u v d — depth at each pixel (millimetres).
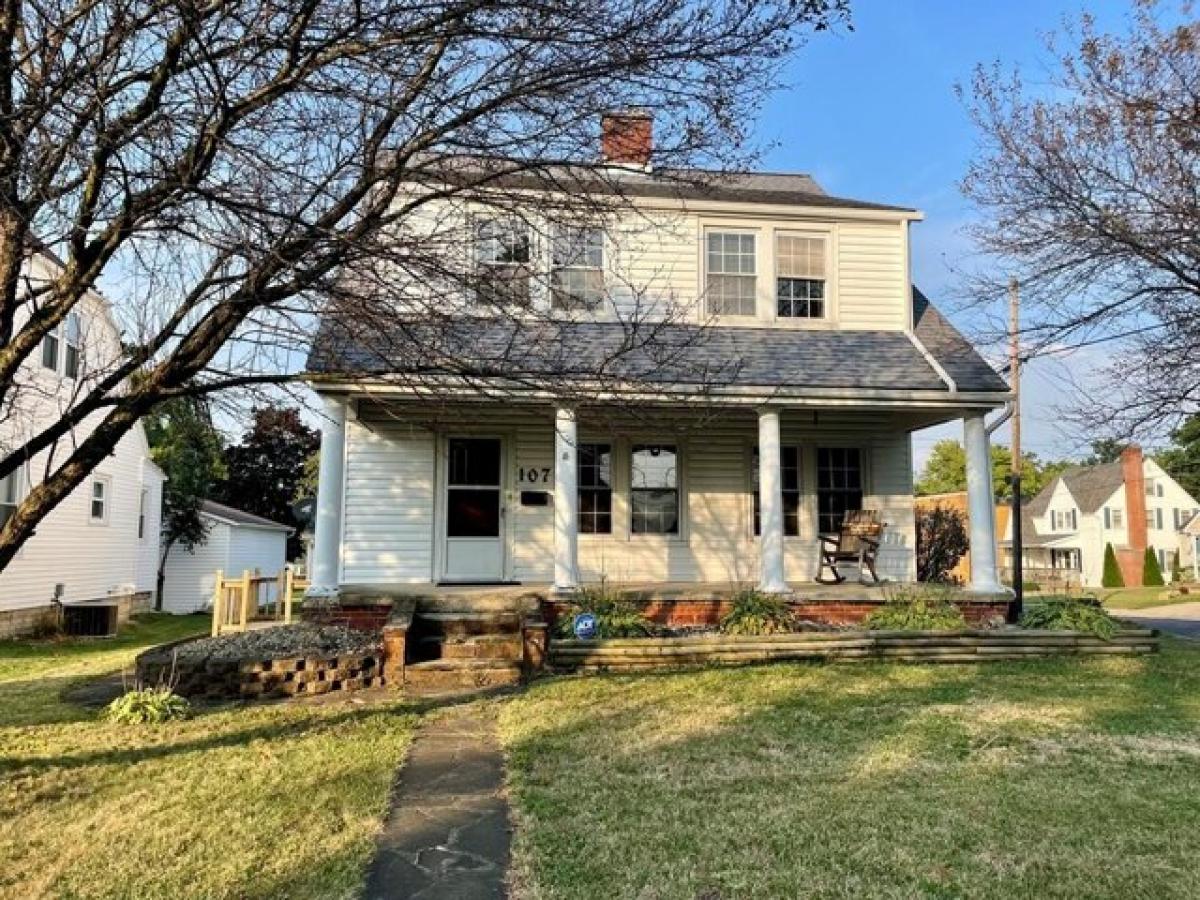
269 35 3855
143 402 4270
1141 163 7871
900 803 4422
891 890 3398
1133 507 39000
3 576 13695
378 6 4051
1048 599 11336
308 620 9164
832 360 10727
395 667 7840
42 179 3646
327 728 6129
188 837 3996
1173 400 8547
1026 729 5992
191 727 6207
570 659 8305
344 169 4445
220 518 25250
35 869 3670
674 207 11062
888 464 12453
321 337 4945
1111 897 3359
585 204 4797
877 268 12133
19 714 6781
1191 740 5723
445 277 4574
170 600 24562
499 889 3412
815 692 7203
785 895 3355
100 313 10602
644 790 4660
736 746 5555
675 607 9930
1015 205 8578
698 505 12008
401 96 4312
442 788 4719
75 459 4223
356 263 4324
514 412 10742
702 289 11523
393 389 8359
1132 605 23141
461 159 4859
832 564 11320
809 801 4461
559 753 5406
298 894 3383
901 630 9102
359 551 11180
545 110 4445
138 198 3939
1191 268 7863
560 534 9516
